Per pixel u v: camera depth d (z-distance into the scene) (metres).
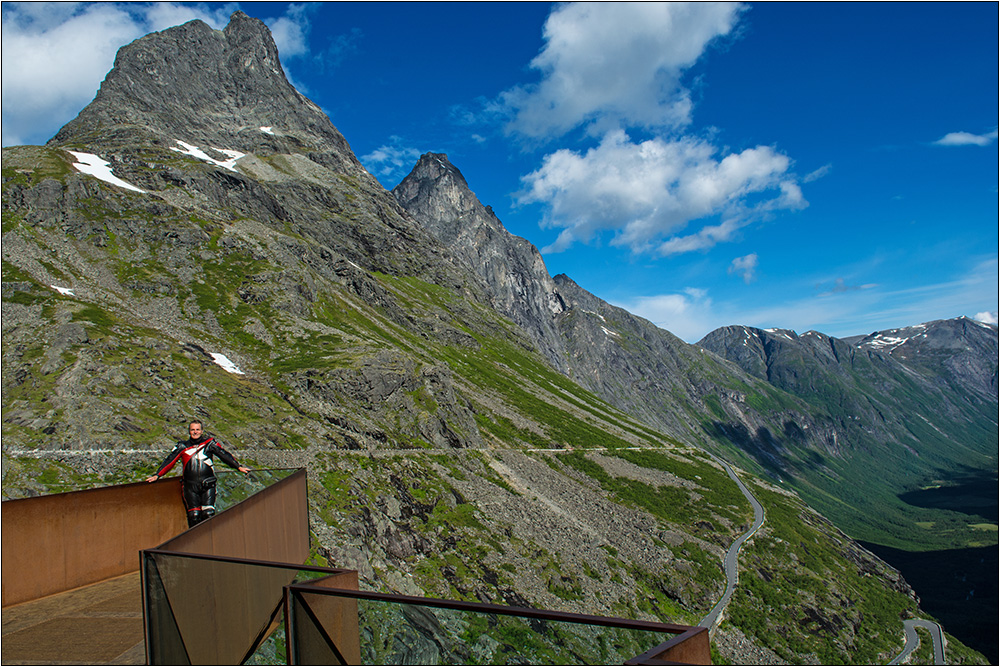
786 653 105.38
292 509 16.66
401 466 98.62
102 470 62.50
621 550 111.88
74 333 90.56
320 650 8.66
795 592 126.50
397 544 78.81
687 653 6.56
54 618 12.51
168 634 9.58
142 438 69.88
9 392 75.81
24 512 13.41
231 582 9.33
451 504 97.12
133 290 126.50
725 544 136.12
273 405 97.75
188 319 125.06
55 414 70.38
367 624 8.37
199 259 144.62
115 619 12.40
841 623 124.00
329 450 90.38
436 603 7.99
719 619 106.75
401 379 122.31
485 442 135.50
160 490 16.14
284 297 142.88
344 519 75.06
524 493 116.38
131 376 85.44
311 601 8.78
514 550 92.75
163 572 9.68
